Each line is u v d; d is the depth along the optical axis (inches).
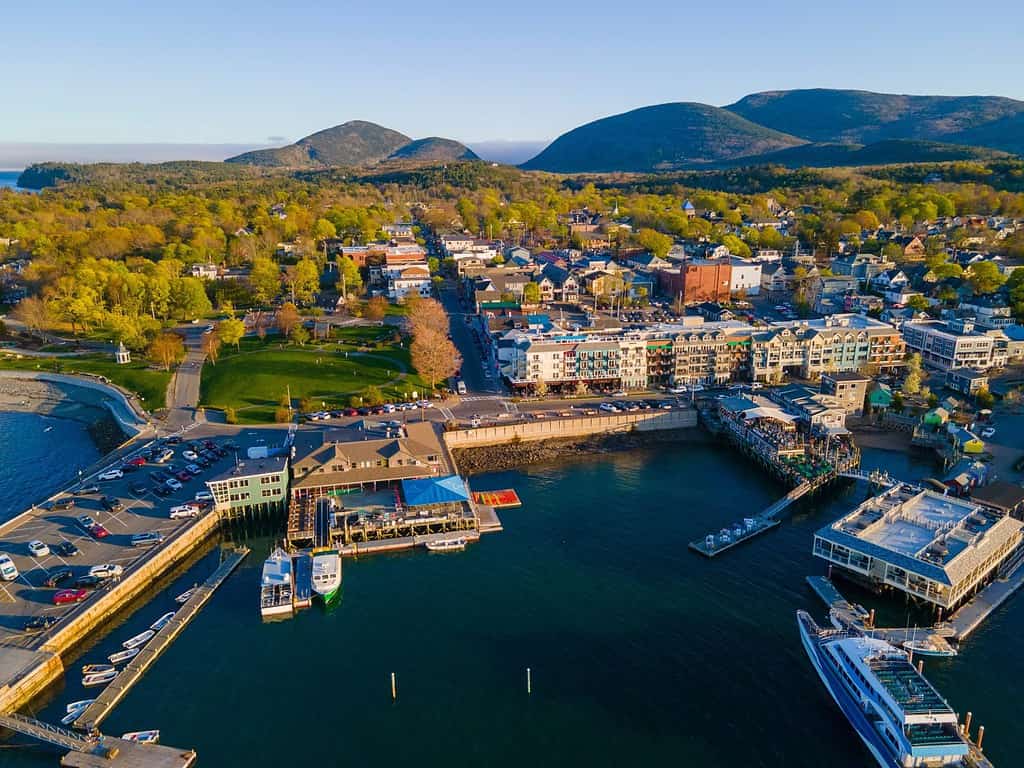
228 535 5565.9
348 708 3668.8
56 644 4074.8
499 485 6338.6
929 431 7012.8
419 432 6628.9
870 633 4111.7
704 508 5871.1
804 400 7362.2
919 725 3292.3
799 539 5359.3
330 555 4931.1
